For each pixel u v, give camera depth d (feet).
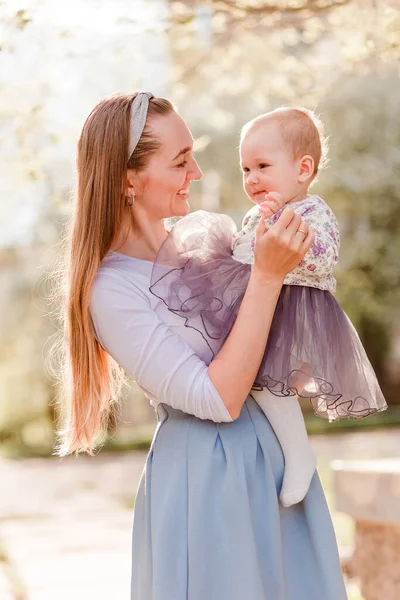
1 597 19.61
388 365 64.13
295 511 8.68
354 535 17.20
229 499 8.18
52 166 20.83
